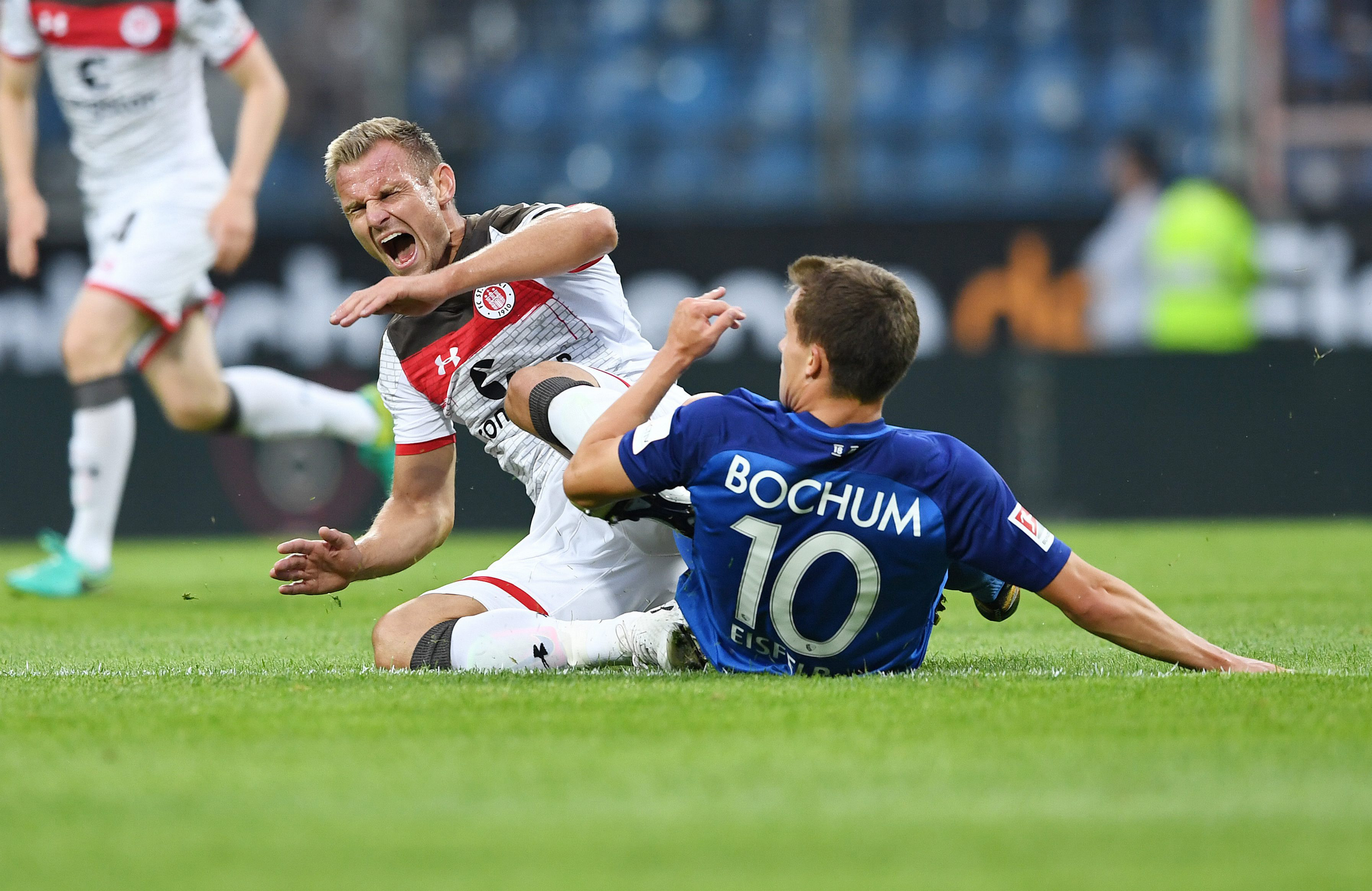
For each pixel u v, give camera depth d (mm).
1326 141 43688
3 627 17938
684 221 38312
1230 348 37688
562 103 49219
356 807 6906
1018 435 37844
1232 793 7078
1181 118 48125
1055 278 38125
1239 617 17562
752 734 8516
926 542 10523
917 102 48812
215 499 37938
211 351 24000
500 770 7625
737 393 10758
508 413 12500
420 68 49062
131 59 22391
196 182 23234
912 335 10438
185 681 11312
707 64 49906
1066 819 6605
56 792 7289
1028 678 10852
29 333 37688
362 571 12703
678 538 11727
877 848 6168
